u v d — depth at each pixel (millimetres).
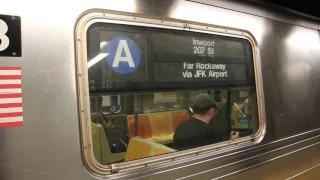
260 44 2324
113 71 1527
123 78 1566
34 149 1240
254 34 2273
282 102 2480
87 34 1430
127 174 1506
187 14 1849
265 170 2252
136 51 1618
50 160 1274
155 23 1692
